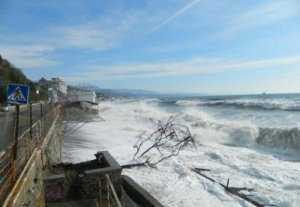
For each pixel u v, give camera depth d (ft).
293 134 63.46
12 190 17.67
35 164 25.21
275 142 65.72
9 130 43.80
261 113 118.32
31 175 22.97
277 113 114.21
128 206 29.14
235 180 40.57
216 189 36.55
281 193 35.50
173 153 54.90
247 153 57.62
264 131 69.82
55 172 34.65
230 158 52.95
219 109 149.69
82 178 29.68
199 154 56.08
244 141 71.26
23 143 30.30
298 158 54.13
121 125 100.89
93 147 60.90
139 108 171.94
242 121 94.99
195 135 72.79
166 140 64.64
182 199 33.45
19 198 18.39
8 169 21.57
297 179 40.57
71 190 29.63
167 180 39.96
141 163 47.47
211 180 40.06
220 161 50.88
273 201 33.22
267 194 35.24
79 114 128.36
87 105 148.56
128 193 32.32
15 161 21.38
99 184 29.86
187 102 217.56
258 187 37.68
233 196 34.47
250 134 71.36
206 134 75.92
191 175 42.22
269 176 42.19
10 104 21.36
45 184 29.09
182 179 40.37
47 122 52.31
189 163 49.21
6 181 19.49
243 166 47.62
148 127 94.43
